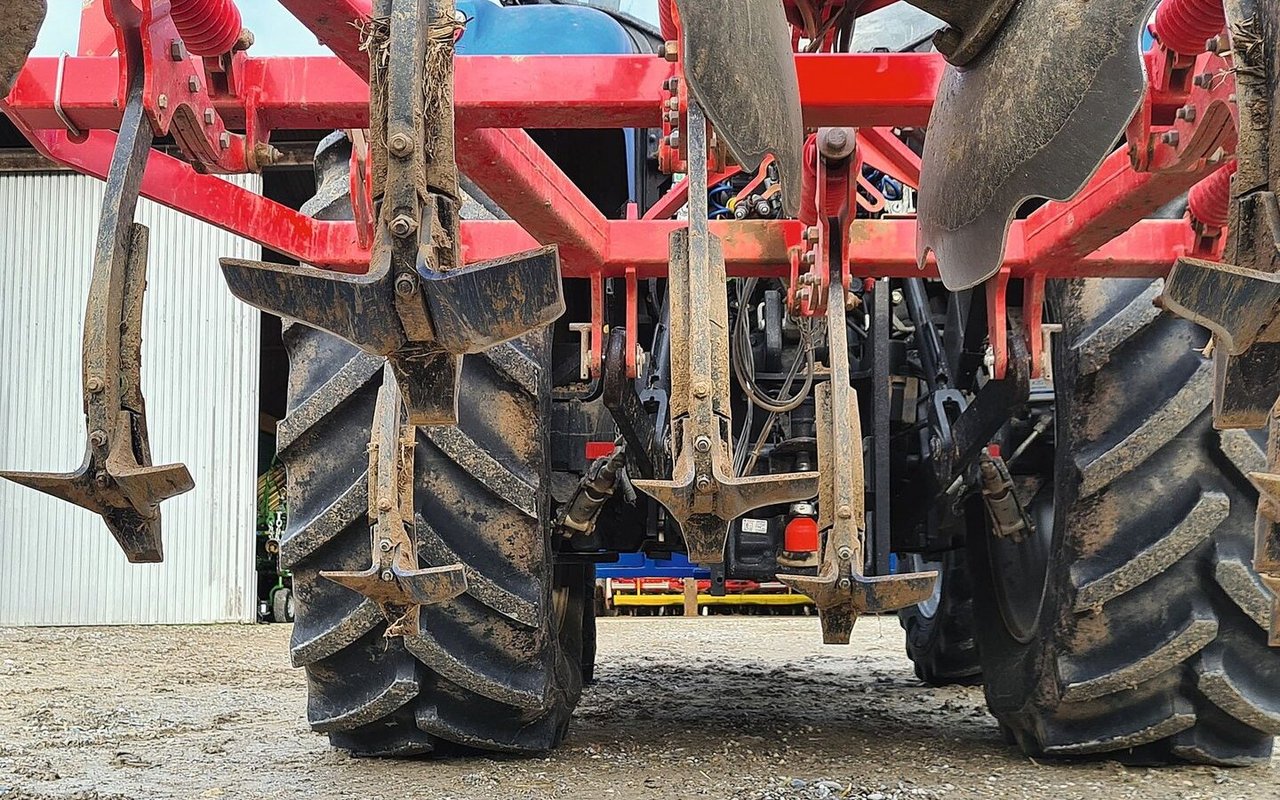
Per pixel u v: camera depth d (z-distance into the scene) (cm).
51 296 1062
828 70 204
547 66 191
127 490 151
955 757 281
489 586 244
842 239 221
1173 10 172
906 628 484
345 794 237
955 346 312
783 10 175
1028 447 300
